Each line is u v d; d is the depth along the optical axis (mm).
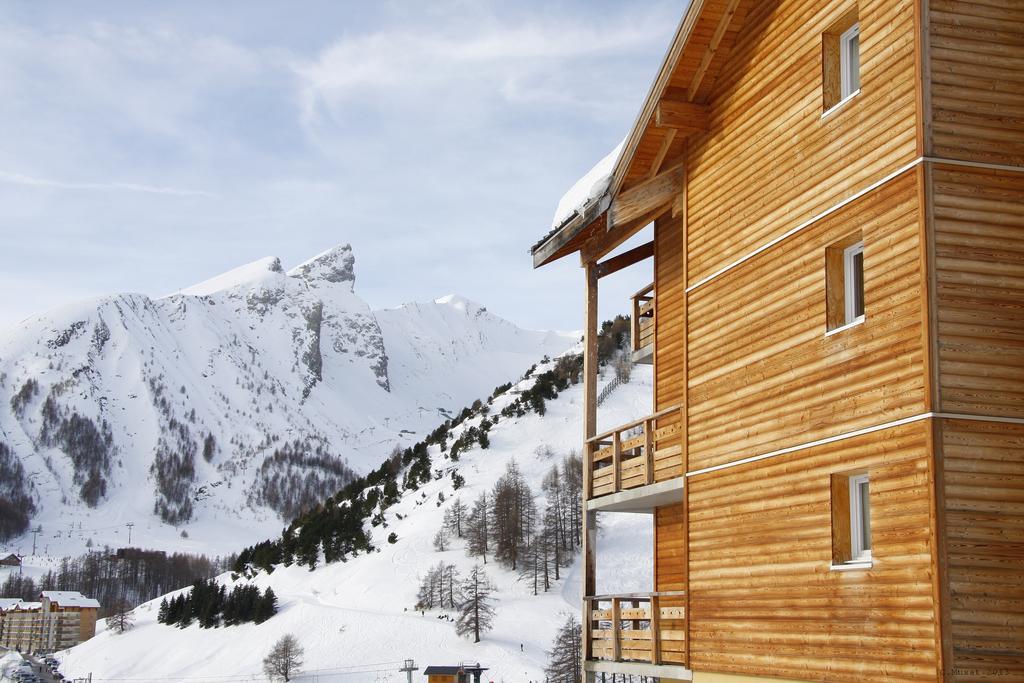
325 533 139625
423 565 119812
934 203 10938
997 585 10250
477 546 119188
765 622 13070
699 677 14484
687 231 15938
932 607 10250
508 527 117125
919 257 10922
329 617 107062
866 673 11195
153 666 111188
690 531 14961
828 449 12180
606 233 18516
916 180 11078
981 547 10305
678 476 15812
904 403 10969
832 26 13023
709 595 14336
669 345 18891
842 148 12500
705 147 15711
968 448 10484
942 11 11375
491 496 126938
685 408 15430
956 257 10867
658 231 19578
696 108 15750
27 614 178000
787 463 12953
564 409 158250
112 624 129250
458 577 114562
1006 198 11078
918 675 10398
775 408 13305
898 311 11203
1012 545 10375
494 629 99438
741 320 14281
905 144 11367
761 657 13086
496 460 145375
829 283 12586
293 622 108250
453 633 98688
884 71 11852
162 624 126438
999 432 10578
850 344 11977
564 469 132875
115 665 113875
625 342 170250
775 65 14094
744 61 14828
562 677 81562
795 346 13023
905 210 11250
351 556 132375
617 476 17578
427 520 131250
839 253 12719
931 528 10297
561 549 116625
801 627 12375
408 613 106938
